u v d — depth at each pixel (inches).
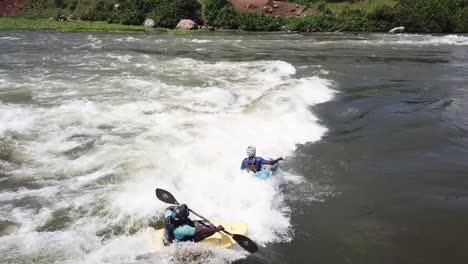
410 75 652.1
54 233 233.3
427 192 298.2
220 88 528.4
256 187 291.1
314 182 309.1
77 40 951.0
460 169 334.6
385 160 348.8
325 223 257.3
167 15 1369.3
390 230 251.1
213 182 295.0
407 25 1434.5
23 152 328.8
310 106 479.2
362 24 1441.9
